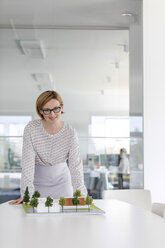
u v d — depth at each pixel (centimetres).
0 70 632
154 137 648
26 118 632
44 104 371
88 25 649
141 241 208
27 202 336
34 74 636
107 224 256
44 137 383
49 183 393
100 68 647
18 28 638
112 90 647
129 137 646
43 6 644
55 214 295
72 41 645
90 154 641
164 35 655
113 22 653
